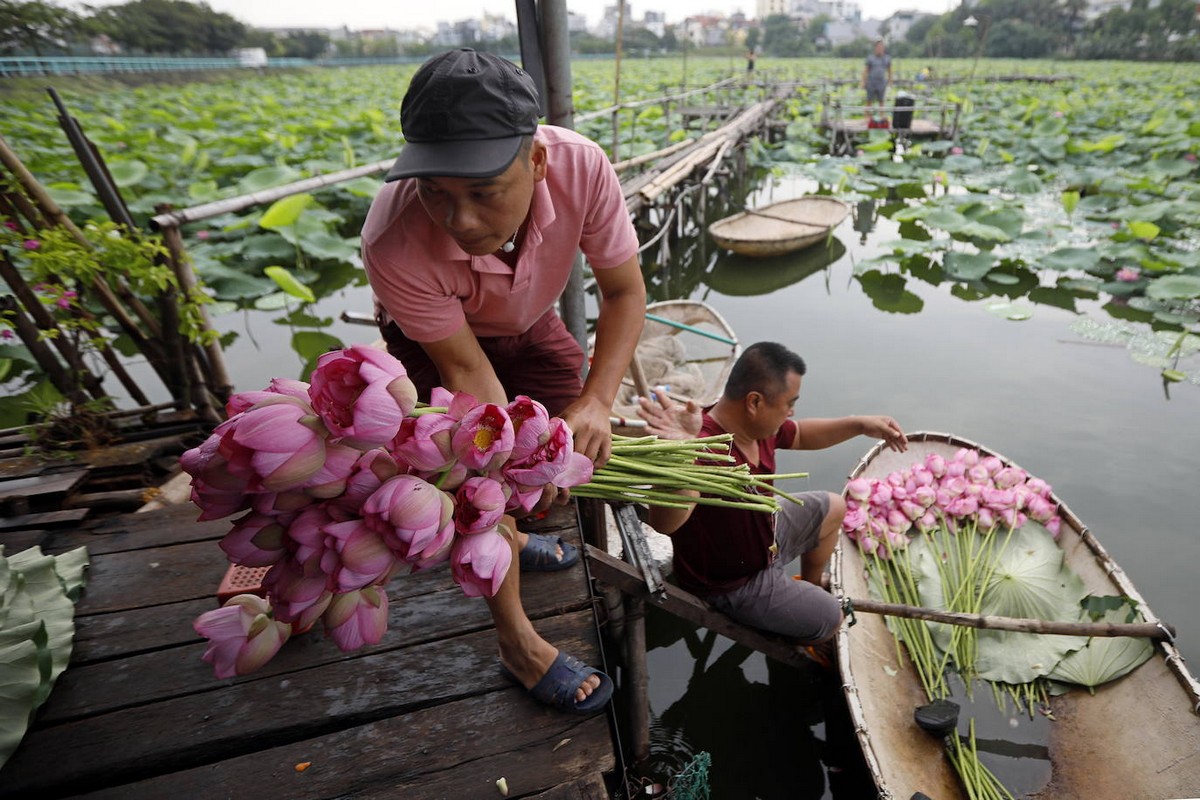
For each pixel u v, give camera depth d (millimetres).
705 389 3762
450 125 860
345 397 712
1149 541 2969
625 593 1891
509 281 1206
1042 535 2557
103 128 11758
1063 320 5262
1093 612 2166
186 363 2826
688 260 7305
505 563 819
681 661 2664
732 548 1940
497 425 802
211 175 9258
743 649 2678
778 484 3346
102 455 2154
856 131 13305
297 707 1299
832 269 6719
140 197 7777
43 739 1231
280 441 668
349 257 6102
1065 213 8086
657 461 1340
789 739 2375
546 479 853
